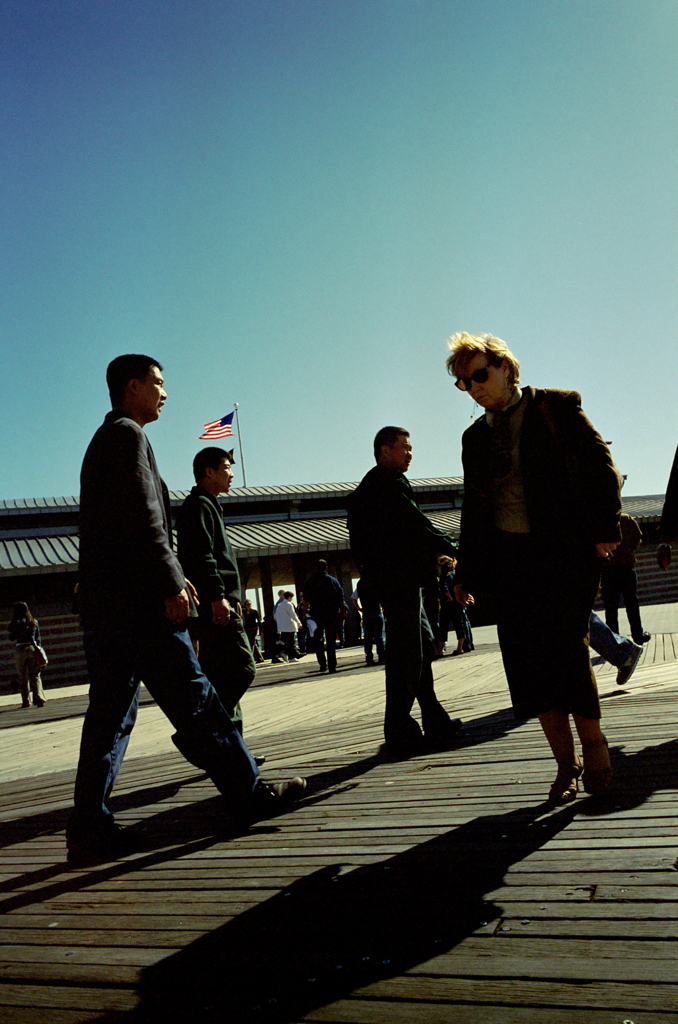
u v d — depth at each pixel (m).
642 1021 1.61
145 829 3.70
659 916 2.06
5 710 15.21
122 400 3.60
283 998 1.89
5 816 4.49
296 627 21.20
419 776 4.05
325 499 29.69
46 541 24.19
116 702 3.38
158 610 3.33
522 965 1.91
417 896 2.43
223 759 3.46
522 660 3.20
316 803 3.76
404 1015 1.75
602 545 3.11
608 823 2.85
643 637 10.30
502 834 2.90
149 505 3.31
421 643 4.82
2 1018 1.96
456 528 28.70
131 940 2.37
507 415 3.22
